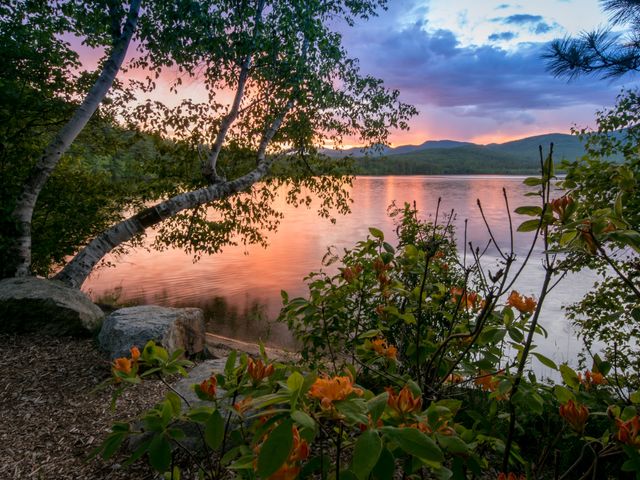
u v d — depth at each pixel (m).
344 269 2.74
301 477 1.15
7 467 3.04
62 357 5.11
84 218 9.81
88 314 6.11
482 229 27.92
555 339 9.66
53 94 8.63
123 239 7.98
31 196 7.35
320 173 10.43
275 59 8.27
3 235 7.20
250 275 17.73
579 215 1.61
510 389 1.55
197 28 7.68
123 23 7.69
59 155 7.41
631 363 4.86
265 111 9.45
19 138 8.68
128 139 10.06
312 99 8.84
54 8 8.09
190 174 10.07
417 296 2.45
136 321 5.39
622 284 5.14
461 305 2.37
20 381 4.46
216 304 13.66
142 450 1.35
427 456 0.88
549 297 12.63
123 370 1.52
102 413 3.81
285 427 0.91
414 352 2.15
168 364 1.56
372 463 0.86
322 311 2.84
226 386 1.43
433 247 2.09
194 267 19.42
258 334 10.93
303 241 25.88
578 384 1.62
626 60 4.83
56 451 3.25
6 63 7.72
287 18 7.89
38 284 6.36
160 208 8.10
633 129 5.33
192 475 2.75
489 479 2.43
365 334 2.23
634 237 1.28
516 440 2.95
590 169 3.54
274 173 10.23
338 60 8.86
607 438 1.36
